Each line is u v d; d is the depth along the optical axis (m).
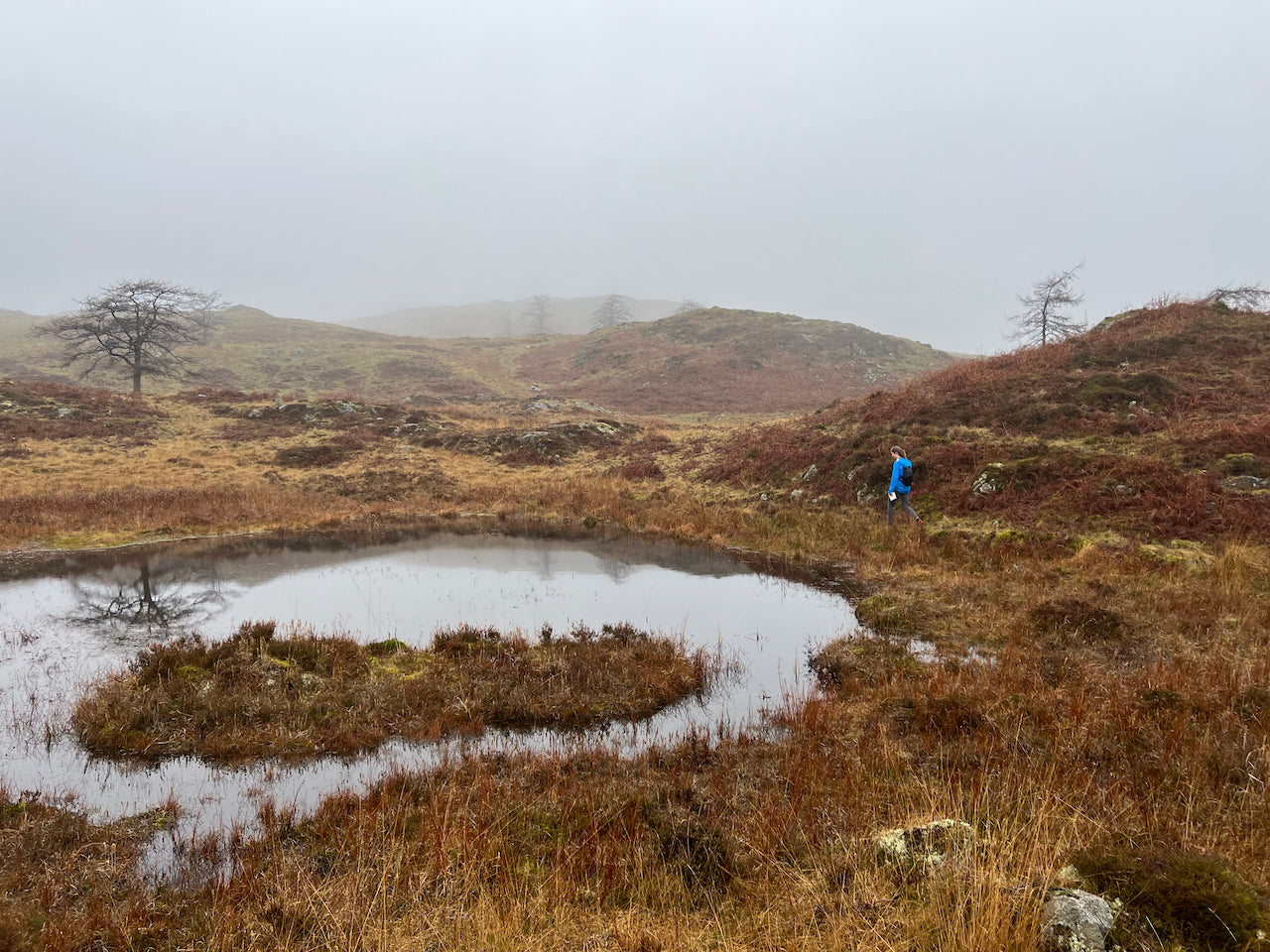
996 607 9.23
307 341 69.56
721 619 9.89
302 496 20.50
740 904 3.71
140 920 3.84
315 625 9.73
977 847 3.57
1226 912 2.77
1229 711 5.46
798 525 15.30
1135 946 2.72
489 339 79.56
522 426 32.06
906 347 65.12
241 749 6.10
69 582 12.10
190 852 4.58
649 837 4.32
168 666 7.59
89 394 31.88
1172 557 10.20
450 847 4.30
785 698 6.95
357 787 5.51
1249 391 14.98
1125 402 15.67
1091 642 7.80
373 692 7.09
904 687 6.85
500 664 7.87
